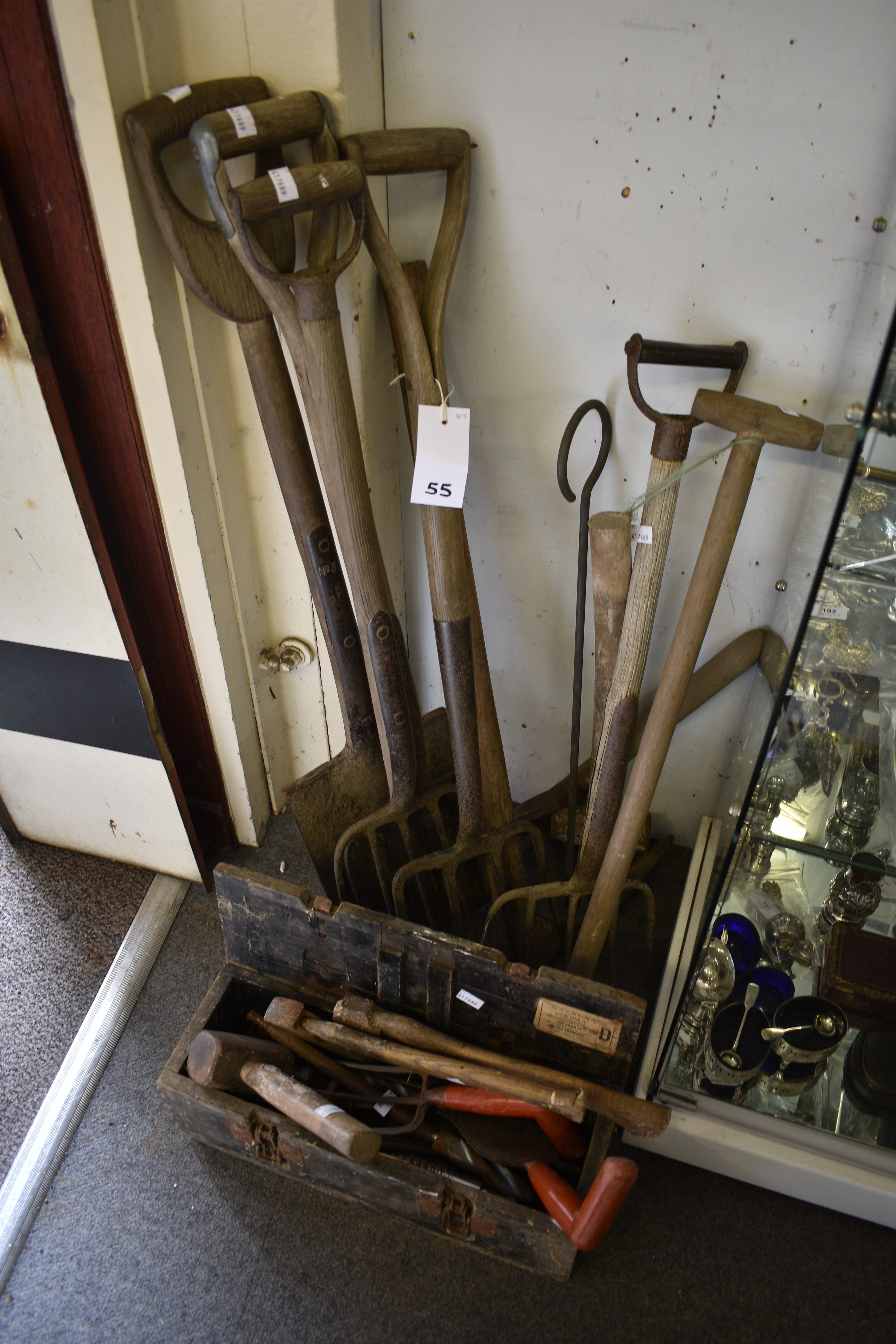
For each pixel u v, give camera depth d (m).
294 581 1.69
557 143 1.26
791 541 1.48
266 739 1.88
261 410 1.31
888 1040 1.39
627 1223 1.39
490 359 1.48
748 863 1.38
